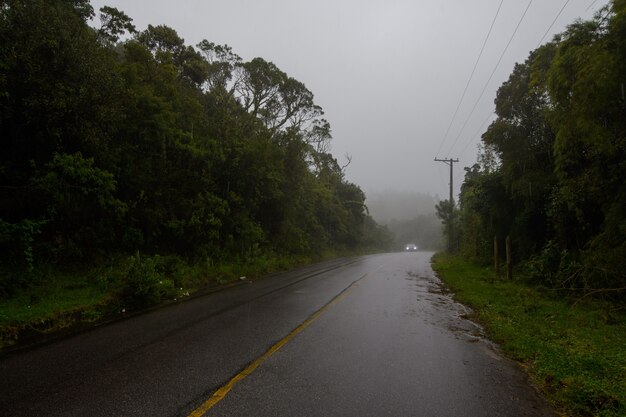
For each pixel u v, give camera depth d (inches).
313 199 1408.7
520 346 257.8
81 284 396.2
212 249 687.7
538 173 625.9
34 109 375.2
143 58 668.7
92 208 470.0
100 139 456.4
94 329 287.7
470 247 1114.1
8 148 414.3
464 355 241.9
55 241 439.5
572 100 421.1
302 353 234.1
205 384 183.2
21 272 369.4
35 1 379.9
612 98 382.6
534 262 552.1
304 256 1173.7
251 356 226.1
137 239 537.0
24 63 363.3
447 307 407.5
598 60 372.5
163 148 599.5
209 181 693.9
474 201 915.4
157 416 150.9
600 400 175.8
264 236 950.4
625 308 362.0
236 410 157.0
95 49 448.1
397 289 533.0
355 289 525.3
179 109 692.7
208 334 275.1
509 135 658.8
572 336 286.8
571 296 429.4
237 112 1017.5
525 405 172.2
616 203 415.5
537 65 564.7
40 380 186.2
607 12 401.4
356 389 181.5
